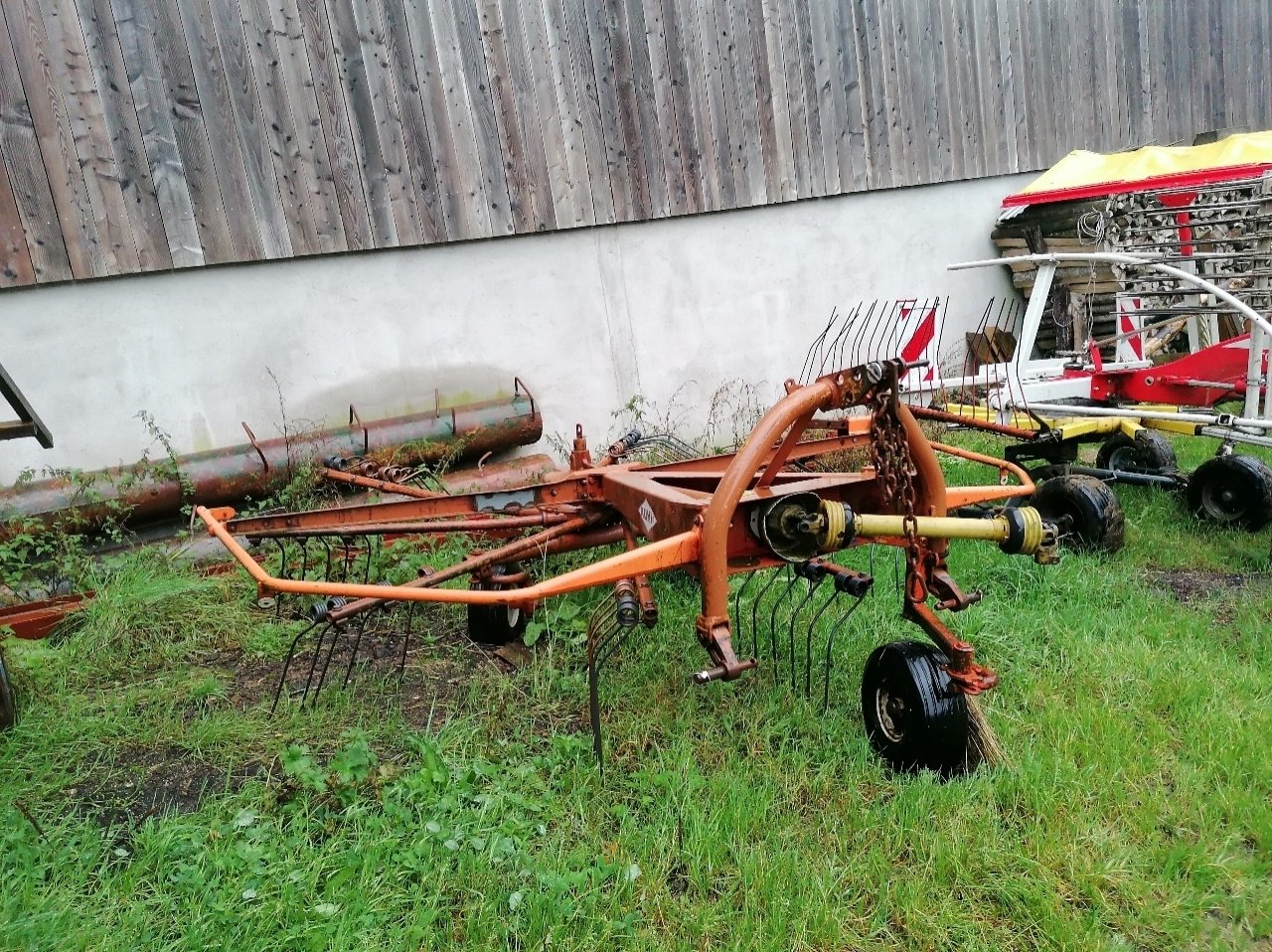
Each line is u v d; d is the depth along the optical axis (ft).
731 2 25.64
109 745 11.88
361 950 7.98
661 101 24.93
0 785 10.83
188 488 18.53
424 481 20.49
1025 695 11.85
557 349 24.44
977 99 30.40
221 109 19.81
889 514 10.73
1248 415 16.55
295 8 20.35
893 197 29.43
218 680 13.76
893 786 10.21
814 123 27.45
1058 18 31.55
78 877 8.93
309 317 21.33
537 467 21.77
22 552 16.02
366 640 14.88
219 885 8.88
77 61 18.40
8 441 18.71
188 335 20.13
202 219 19.83
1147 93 33.83
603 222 24.44
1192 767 10.28
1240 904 8.41
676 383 26.37
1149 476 18.30
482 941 8.21
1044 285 19.90
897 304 29.99
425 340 22.71
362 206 21.44
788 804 10.03
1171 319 22.81
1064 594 14.84
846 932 8.23
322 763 11.25
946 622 13.56
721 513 9.52
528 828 9.59
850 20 27.66
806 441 14.92
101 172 18.83
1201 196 17.95
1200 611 14.29
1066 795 9.78
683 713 11.75
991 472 21.42
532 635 13.76
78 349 19.12
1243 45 35.76
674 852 9.23
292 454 19.60
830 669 12.62
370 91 21.29
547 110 23.39
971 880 8.76
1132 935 8.21
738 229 26.76
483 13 22.34
